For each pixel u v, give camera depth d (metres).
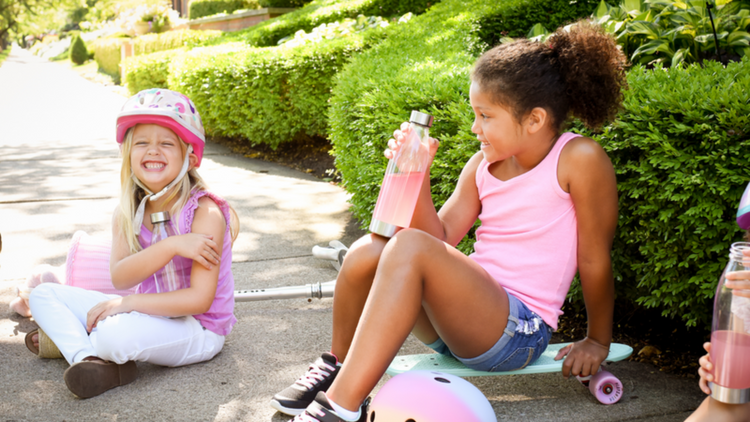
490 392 2.18
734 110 2.00
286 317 2.85
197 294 2.21
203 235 2.20
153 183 2.24
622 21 3.75
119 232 2.29
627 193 2.31
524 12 5.94
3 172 5.95
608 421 1.97
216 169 6.27
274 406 1.97
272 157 6.87
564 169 1.88
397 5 10.19
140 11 19.81
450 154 2.88
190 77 7.58
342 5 10.48
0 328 2.65
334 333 2.00
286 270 3.48
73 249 2.58
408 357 2.06
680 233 2.14
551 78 1.83
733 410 1.50
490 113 1.85
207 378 2.25
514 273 1.94
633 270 2.39
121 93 13.94
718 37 3.38
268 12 13.49
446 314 1.77
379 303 1.66
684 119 2.14
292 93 6.39
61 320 2.21
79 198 5.02
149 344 2.14
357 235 4.09
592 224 1.89
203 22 17.06
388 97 3.40
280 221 4.43
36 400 2.07
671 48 3.53
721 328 1.49
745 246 1.48
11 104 11.67
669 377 2.28
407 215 1.89
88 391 2.07
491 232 2.03
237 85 6.72
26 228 4.20
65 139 7.95
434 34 5.51
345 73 4.39
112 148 7.35
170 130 2.23
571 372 1.99
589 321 2.04
